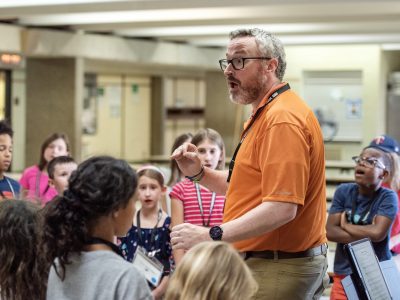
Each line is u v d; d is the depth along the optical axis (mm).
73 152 11414
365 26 10859
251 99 3104
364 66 14898
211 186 3438
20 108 13320
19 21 10438
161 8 8664
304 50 15273
